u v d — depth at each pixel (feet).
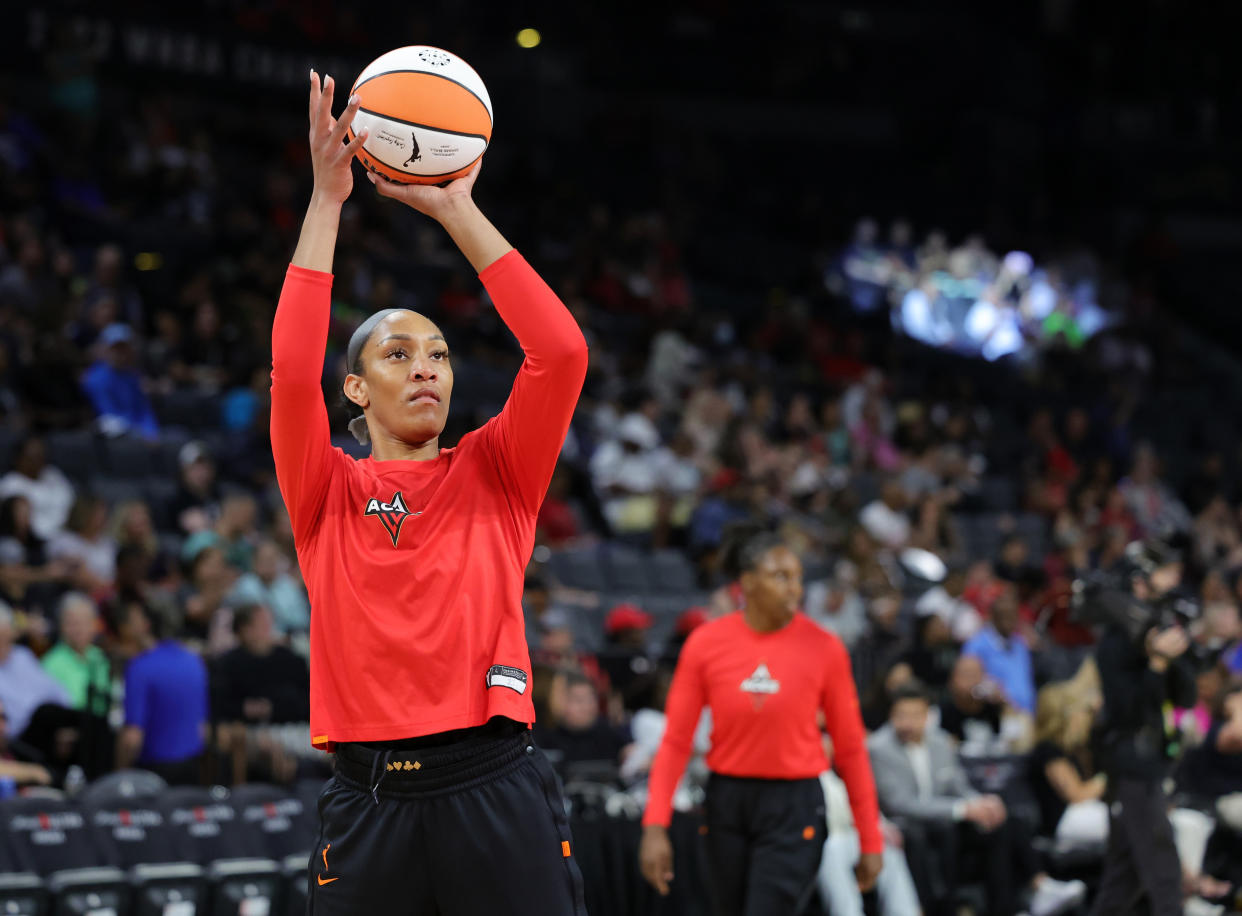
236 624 35.29
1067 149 125.59
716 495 59.52
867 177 121.80
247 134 86.69
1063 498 71.77
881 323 98.89
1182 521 75.15
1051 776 37.22
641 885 31.99
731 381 75.77
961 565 49.11
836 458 72.18
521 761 13.73
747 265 106.73
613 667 41.09
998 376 97.30
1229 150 122.21
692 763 35.22
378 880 13.48
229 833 30.19
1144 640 28.37
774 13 122.31
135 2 87.15
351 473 14.11
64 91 80.28
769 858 24.44
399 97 13.60
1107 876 28.78
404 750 13.44
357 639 13.50
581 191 99.66
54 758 32.91
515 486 14.29
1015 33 129.29
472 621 13.55
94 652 36.17
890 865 32.81
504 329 75.36
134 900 27.30
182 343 62.64
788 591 24.84
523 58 112.78
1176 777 30.66
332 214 13.73
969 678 40.93
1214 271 117.70
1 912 25.88
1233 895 34.17
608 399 69.05
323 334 13.61
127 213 74.74
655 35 119.85
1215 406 99.04
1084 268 105.60
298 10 95.35
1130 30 126.21
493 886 13.39
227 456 52.90
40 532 46.09
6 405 52.47
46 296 57.98
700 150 114.21
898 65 124.98
